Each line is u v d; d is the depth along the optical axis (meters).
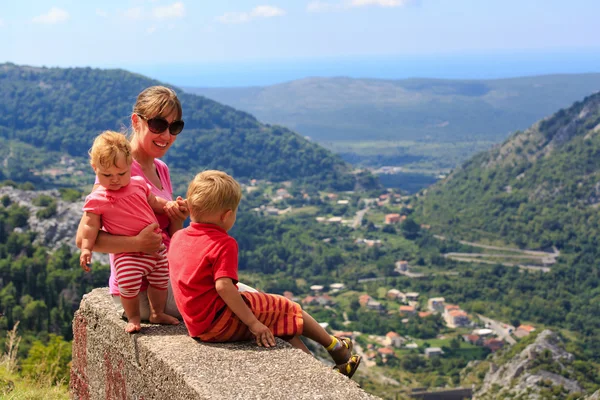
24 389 6.11
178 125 4.16
